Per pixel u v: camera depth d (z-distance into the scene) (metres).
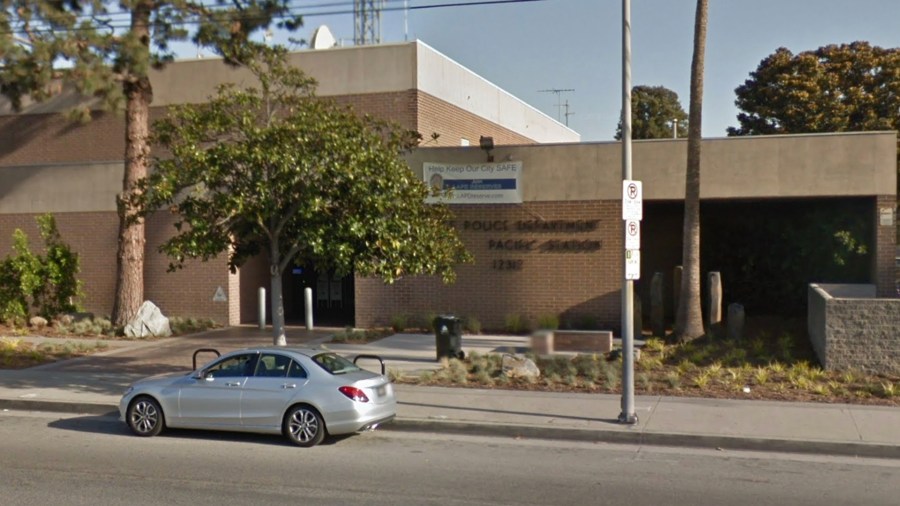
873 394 15.79
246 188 15.31
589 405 15.17
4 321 27.08
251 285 29.36
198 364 20.17
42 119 31.28
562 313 24.70
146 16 24.61
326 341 23.36
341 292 30.98
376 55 27.69
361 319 26.16
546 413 14.54
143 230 26.17
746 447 12.73
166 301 28.16
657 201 24.95
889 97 42.62
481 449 12.66
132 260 25.72
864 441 12.46
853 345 17.59
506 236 25.06
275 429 12.84
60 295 27.23
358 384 12.73
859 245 25.39
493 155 25.05
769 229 27.12
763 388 16.41
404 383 17.34
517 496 9.83
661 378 17.39
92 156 30.83
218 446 12.73
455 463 11.65
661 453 12.45
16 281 26.92
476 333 24.72
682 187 24.05
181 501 9.51
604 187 24.45
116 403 15.67
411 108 27.41
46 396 16.34
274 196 15.48
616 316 24.34
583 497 9.80
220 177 15.38
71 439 13.27
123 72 24.67
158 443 12.94
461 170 25.27
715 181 23.72
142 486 10.21
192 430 13.88
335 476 10.80
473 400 15.67
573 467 11.44
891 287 22.73
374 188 15.44
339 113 16.23
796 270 26.78
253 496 9.75
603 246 24.44
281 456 12.04
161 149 28.39
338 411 12.58
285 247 17.11
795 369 17.77
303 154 15.05
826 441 12.48
